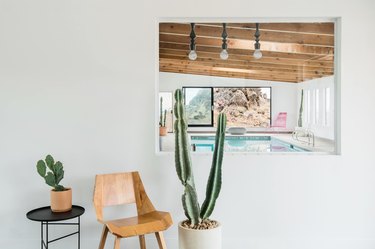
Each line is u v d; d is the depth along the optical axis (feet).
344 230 10.08
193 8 9.98
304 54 10.48
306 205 10.09
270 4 9.98
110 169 10.05
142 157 10.07
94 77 10.00
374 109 10.02
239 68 10.52
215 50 10.49
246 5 9.98
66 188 9.26
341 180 10.09
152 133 10.04
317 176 10.09
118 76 10.02
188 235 8.38
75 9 9.95
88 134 10.02
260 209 10.11
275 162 10.09
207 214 8.85
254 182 10.12
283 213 10.10
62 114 10.01
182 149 8.71
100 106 10.02
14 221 10.05
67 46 9.96
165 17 10.07
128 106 10.03
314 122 10.47
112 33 9.98
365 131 10.05
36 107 9.98
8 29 9.91
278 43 10.50
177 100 8.80
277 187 10.11
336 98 10.32
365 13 9.96
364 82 10.02
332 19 10.24
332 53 10.41
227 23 10.44
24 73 9.95
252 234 10.12
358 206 10.09
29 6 9.91
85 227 10.12
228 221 10.11
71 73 9.98
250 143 10.53
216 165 8.83
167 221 8.47
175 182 10.09
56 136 10.02
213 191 8.82
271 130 10.52
